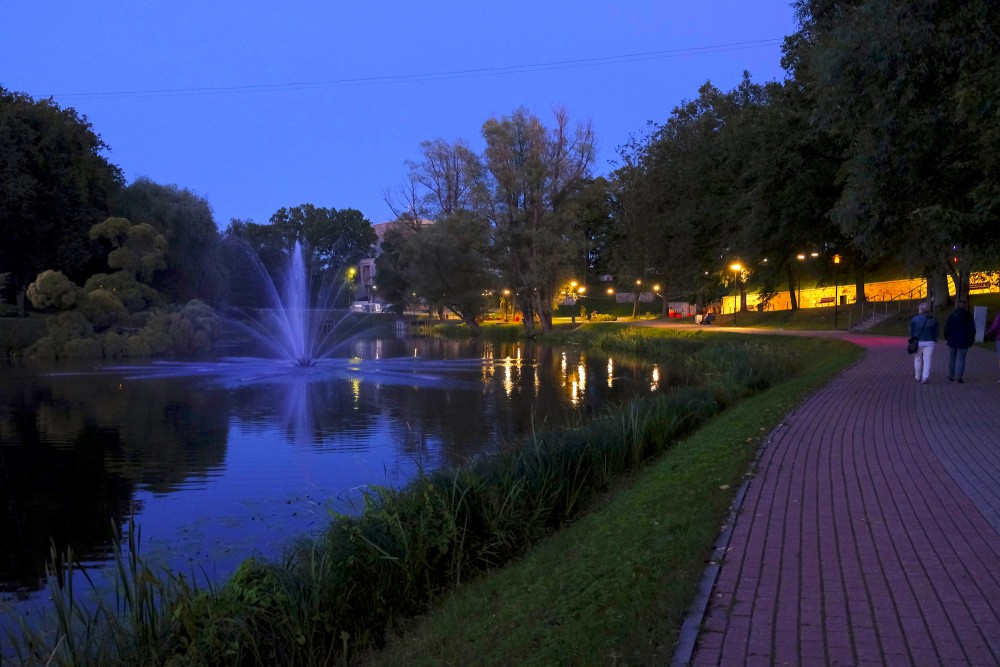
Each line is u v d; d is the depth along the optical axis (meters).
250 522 10.89
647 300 92.38
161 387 27.66
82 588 8.52
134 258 49.56
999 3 12.29
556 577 5.95
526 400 23.81
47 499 12.39
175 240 57.47
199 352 48.28
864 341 32.06
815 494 7.35
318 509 11.48
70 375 32.38
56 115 52.25
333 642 6.19
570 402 23.28
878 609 4.53
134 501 12.18
